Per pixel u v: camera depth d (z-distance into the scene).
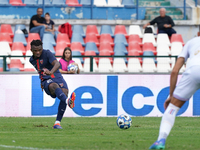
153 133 22.20
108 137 19.83
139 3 63.00
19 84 37.16
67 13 58.66
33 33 51.78
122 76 38.28
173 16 61.34
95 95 37.91
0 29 55.38
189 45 15.06
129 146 16.03
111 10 59.53
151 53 51.38
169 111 14.80
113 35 55.78
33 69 42.72
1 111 36.97
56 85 23.62
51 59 23.12
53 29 53.97
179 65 14.92
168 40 54.41
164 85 38.81
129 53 50.97
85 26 58.97
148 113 38.59
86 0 62.06
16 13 57.31
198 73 14.20
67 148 15.49
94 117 36.75
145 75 38.56
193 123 30.81
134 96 38.44
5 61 38.09
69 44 51.12
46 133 22.02
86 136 20.36
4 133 22.06
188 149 15.27
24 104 37.22
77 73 37.56
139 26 59.53
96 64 42.22
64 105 24.86
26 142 17.59
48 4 58.19
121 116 25.03
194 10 60.84
